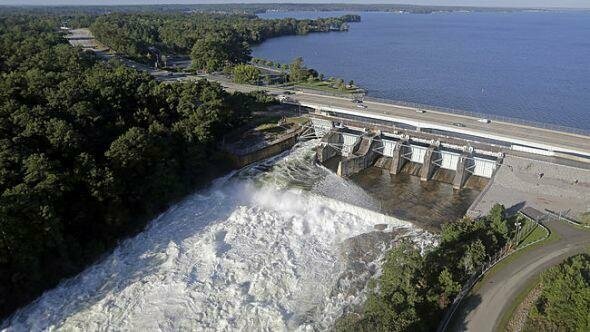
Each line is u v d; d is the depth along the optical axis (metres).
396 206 117.62
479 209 105.50
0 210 78.56
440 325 69.44
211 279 88.81
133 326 78.38
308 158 142.88
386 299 71.44
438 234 102.75
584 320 63.81
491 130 138.12
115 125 121.19
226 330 77.69
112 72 157.88
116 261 95.50
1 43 184.25
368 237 101.50
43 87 127.06
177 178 116.81
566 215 102.12
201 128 128.25
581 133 136.38
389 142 144.38
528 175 119.38
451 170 135.38
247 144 143.12
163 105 140.75
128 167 107.25
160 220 109.81
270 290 86.31
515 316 69.69
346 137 149.38
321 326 77.94
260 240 101.19
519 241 90.19
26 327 79.44
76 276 91.69
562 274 70.94
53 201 91.12
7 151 92.19
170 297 84.44
